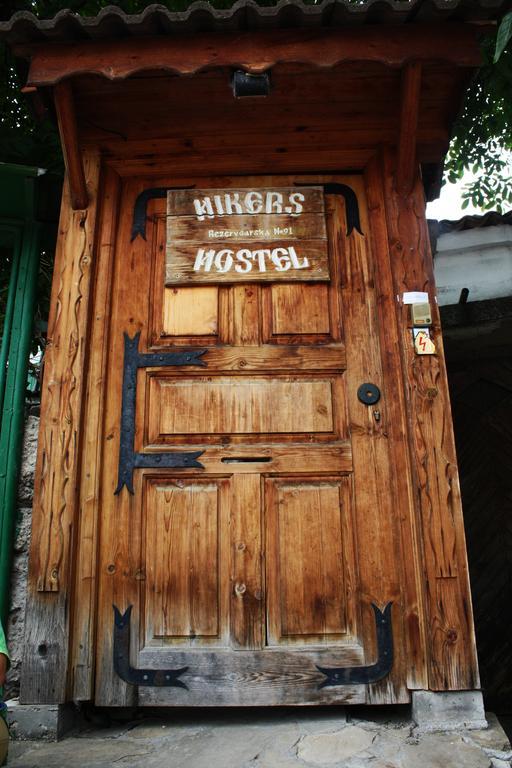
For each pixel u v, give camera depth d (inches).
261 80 119.7
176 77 128.6
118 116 137.8
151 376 128.3
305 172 140.5
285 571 118.2
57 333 126.9
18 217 172.4
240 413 125.5
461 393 243.4
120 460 123.1
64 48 121.3
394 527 119.3
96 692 112.7
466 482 236.2
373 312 131.1
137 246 136.5
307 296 132.6
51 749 102.7
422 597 113.4
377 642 114.1
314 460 122.8
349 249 135.6
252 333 130.4
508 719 214.7
